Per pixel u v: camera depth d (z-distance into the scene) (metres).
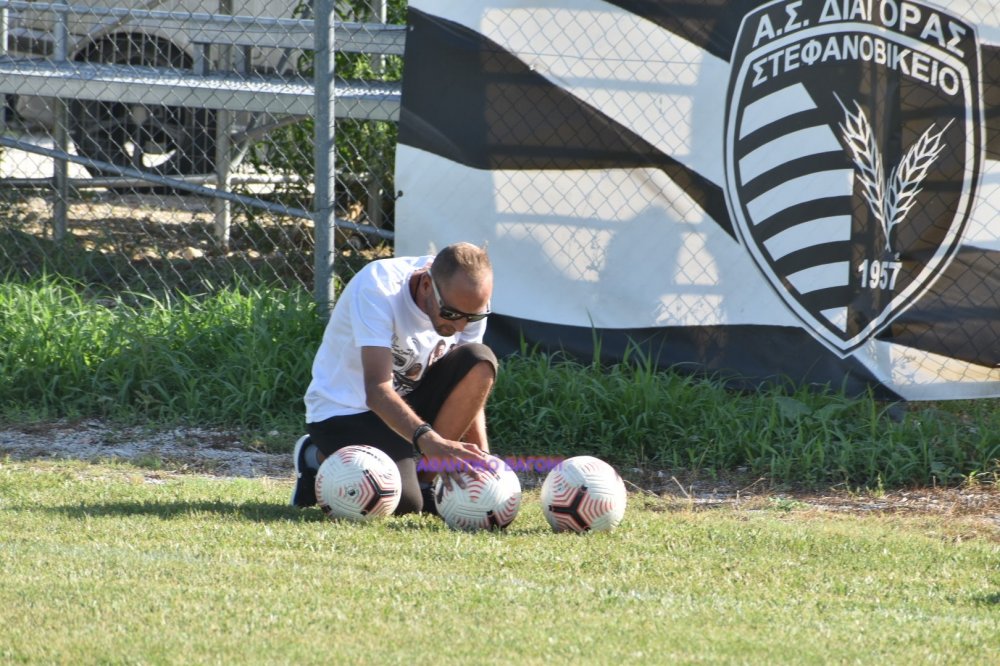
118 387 25.38
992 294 24.36
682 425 23.86
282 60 35.56
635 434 23.66
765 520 19.00
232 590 13.11
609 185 24.94
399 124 25.09
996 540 18.33
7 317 26.89
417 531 16.55
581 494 16.98
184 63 40.34
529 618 12.52
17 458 22.06
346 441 17.67
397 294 16.92
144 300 31.89
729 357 25.05
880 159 24.34
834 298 24.61
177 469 21.88
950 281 24.45
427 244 25.36
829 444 23.00
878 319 24.56
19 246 32.53
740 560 15.80
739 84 24.45
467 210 25.17
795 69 24.33
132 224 38.53
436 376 17.81
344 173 34.53
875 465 22.33
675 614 12.93
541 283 25.25
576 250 25.14
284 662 10.88
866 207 24.44
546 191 25.02
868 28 24.17
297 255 34.59
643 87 24.64
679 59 24.55
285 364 25.38
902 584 14.95
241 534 15.84
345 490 16.86
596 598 13.47
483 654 11.28
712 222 24.81
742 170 24.62
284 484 20.89
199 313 27.19
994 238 24.31
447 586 13.66
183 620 12.02
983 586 14.98
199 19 29.73
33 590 12.87
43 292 28.22
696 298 25.02
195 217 39.84
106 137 40.78
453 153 25.05
